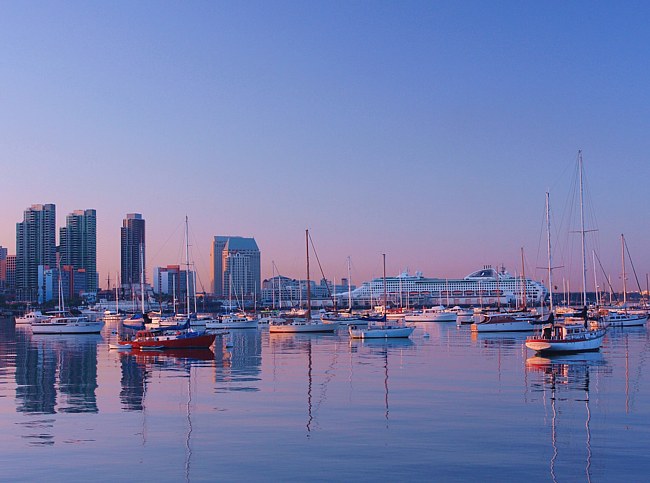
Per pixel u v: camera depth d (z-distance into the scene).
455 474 29.33
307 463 31.09
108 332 167.50
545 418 40.56
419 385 54.81
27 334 164.88
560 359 76.56
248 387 54.69
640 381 56.44
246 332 153.88
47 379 62.22
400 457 31.97
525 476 29.09
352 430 37.62
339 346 102.19
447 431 37.22
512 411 42.84
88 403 47.56
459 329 161.25
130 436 36.78
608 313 169.62
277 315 193.00
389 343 108.62
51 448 34.25
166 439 36.00
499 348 95.06
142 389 54.31
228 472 29.86
